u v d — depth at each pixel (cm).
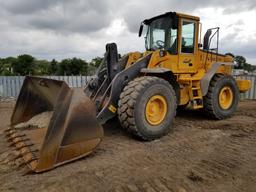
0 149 390
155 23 581
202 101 590
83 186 284
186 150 405
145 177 307
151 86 442
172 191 277
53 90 418
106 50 491
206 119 632
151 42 593
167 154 386
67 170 323
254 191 279
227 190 281
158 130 456
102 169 328
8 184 289
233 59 706
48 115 455
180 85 556
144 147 417
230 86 645
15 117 472
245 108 828
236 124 576
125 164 346
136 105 424
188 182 297
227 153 392
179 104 541
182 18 543
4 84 1248
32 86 465
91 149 360
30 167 317
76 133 345
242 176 314
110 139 458
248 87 724
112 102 443
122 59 505
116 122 561
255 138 470
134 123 425
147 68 483
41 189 278
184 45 563
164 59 524
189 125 569
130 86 436
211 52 638
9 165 337
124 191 276
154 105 458
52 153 323
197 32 581
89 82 493
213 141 452
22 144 373
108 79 484
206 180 303
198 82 585
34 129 430
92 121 360
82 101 354
